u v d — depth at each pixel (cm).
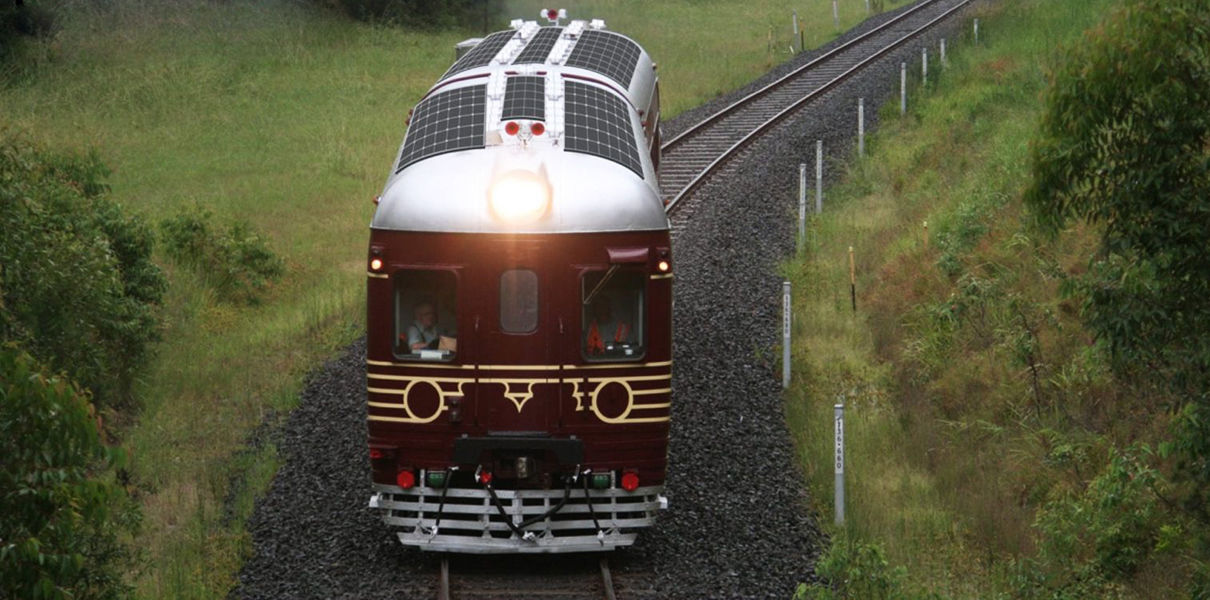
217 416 2627
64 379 1347
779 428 2559
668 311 1953
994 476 2280
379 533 2080
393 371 1919
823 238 3819
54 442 1271
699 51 7081
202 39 6400
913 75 5612
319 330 3183
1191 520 1920
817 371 2858
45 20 5953
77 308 2433
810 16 8312
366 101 5750
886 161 4531
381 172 4744
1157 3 1432
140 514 1875
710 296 3334
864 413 2614
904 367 2828
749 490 2255
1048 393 2466
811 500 2234
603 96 2273
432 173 1969
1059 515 1995
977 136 4431
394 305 1919
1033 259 2912
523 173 1908
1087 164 1536
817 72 6156
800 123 5172
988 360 2658
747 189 4344
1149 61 1434
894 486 2300
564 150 2000
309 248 3872
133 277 2972
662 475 1970
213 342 3042
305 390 2770
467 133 2073
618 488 1966
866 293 3334
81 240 2644
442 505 1945
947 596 1867
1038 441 2322
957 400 2575
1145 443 2147
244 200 4266
